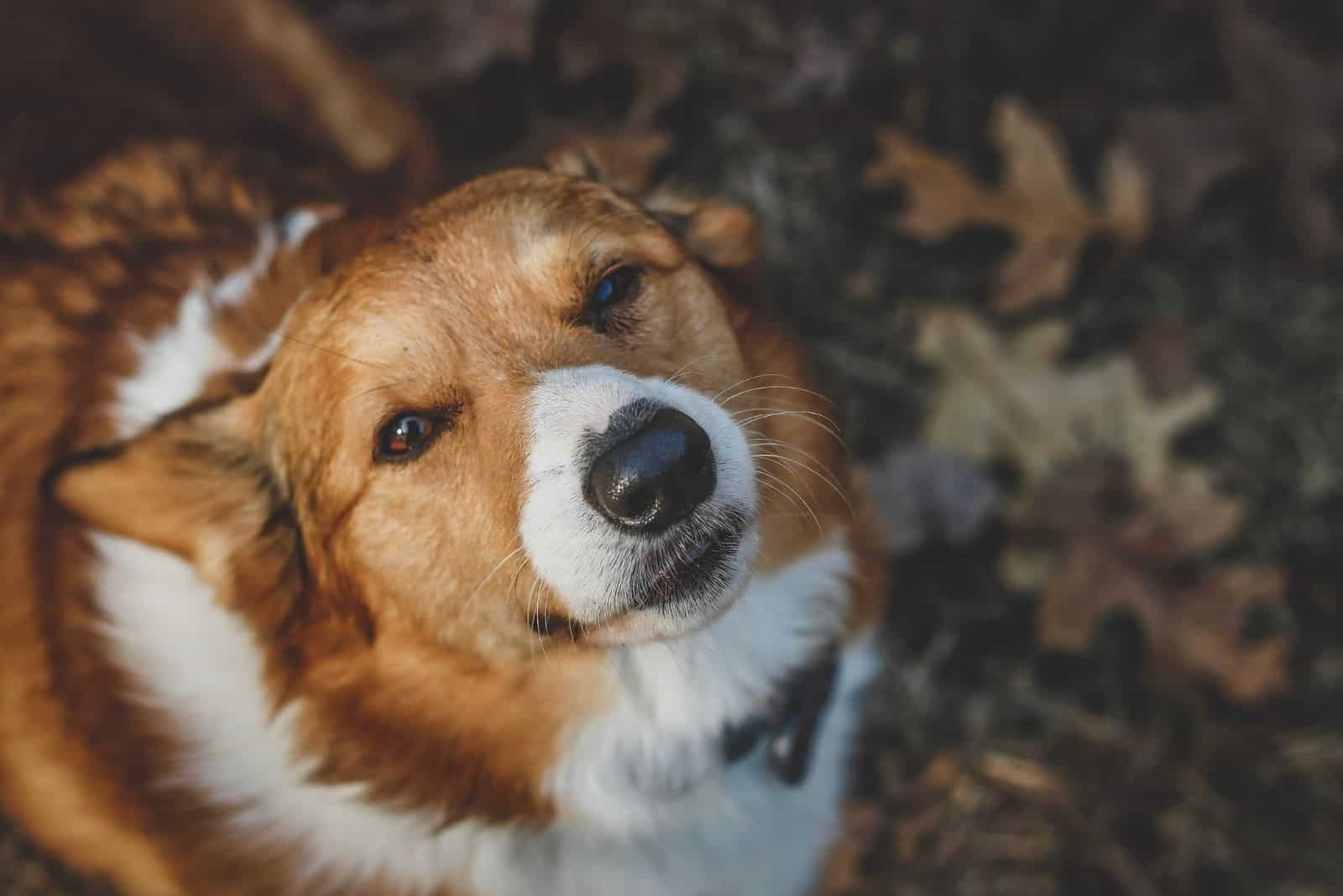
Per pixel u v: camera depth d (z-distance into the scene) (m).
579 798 0.58
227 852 0.58
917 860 0.76
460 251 0.52
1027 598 0.80
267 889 0.58
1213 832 0.75
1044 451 0.81
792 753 0.61
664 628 0.52
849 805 0.76
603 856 0.60
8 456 0.59
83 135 0.66
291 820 0.57
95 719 0.58
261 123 0.71
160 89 0.70
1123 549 0.79
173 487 0.52
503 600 0.52
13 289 0.61
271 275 0.58
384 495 0.52
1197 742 0.77
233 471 0.53
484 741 0.56
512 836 0.59
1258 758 0.77
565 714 0.56
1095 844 0.75
